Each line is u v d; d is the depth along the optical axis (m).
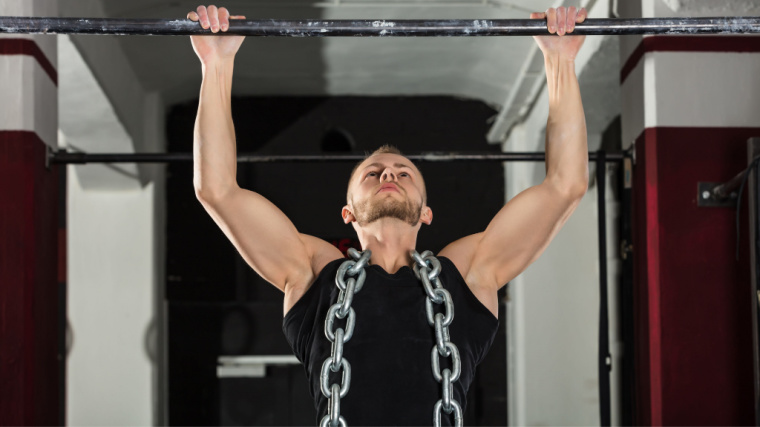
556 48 2.90
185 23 2.68
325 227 8.30
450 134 8.47
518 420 8.11
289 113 8.47
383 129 8.47
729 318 4.32
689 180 4.42
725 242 4.37
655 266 4.38
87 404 7.88
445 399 2.27
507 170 8.39
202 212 8.40
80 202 8.05
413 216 2.63
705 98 4.48
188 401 8.21
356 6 6.25
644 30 2.74
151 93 8.07
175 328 8.28
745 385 4.28
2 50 4.52
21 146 4.47
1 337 4.34
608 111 6.95
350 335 2.33
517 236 2.71
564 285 7.97
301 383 8.27
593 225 7.89
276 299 8.33
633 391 4.68
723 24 2.74
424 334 2.36
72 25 2.70
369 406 2.29
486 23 2.72
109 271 8.01
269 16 6.36
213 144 2.67
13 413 4.29
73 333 7.94
